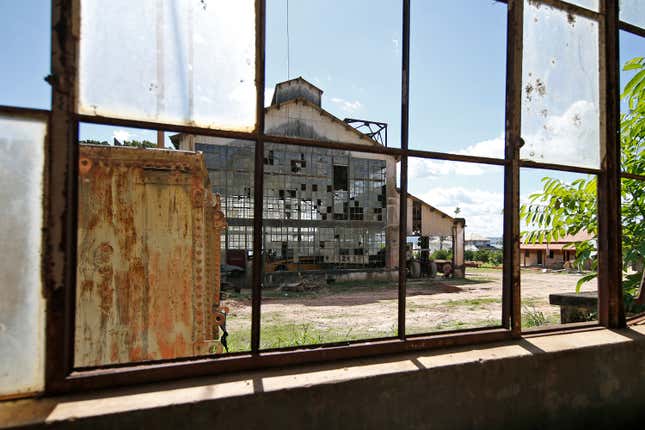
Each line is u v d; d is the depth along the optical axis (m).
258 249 1.92
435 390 1.94
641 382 2.55
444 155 2.31
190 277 3.12
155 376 1.66
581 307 4.76
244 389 1.62
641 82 3.87
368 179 22.23
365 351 2.04
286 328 8.99
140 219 3.07
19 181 1.55
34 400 1.49
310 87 23.16
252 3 1.96
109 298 2.96
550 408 2.24
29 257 1.54
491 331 2.40
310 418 1.68
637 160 4.11
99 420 1.40
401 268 2.19
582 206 4.37
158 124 1.76
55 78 1.59
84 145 3.02
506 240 2.51
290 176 20.31
